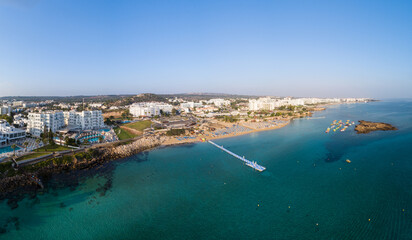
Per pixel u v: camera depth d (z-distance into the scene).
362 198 96.44
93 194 100.38
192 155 161.38
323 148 175.75
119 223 80.06
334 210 87.81
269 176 121.62
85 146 158.25
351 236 73.19
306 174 123.62
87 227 77.62
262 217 84.12
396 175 119.44
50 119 194.62
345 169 129.75
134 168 133.62
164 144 194.62
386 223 79.19
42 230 75.88
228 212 87.44
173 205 92.31
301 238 72.56
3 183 102.44
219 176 121.94
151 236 73.75
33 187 105.06
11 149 145.62
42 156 130.00
